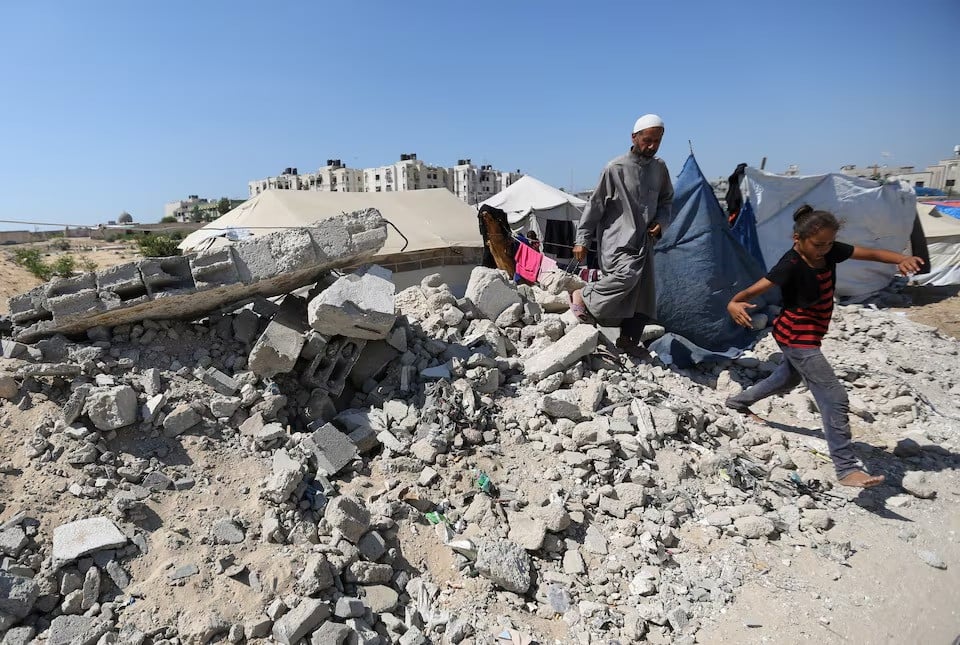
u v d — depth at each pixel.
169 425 3.32
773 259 9.16
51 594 2.48
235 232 13.91
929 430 4.72
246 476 3.24
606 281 4.95
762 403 5.02
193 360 3.92
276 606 2.50
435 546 3.10
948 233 12.53
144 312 3.85
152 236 27.06
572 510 3.35
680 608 2.81
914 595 2.91
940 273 12.20
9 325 3.73
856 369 5.73
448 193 19.34
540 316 5.71
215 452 3.33
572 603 2.85
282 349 3.77
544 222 16.30
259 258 3.94
